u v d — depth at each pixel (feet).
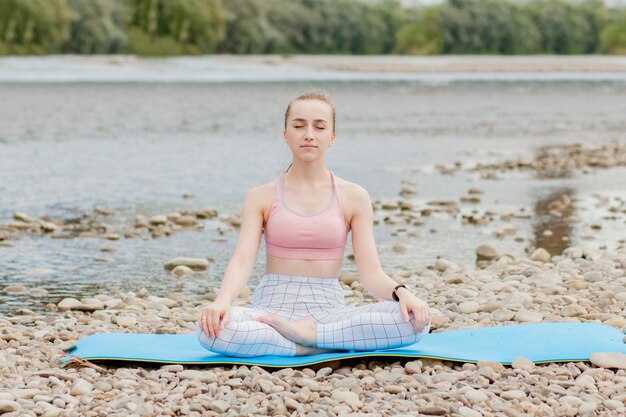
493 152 50.19
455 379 13.87
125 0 179.83
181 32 167.73
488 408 12.76
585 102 86.84
